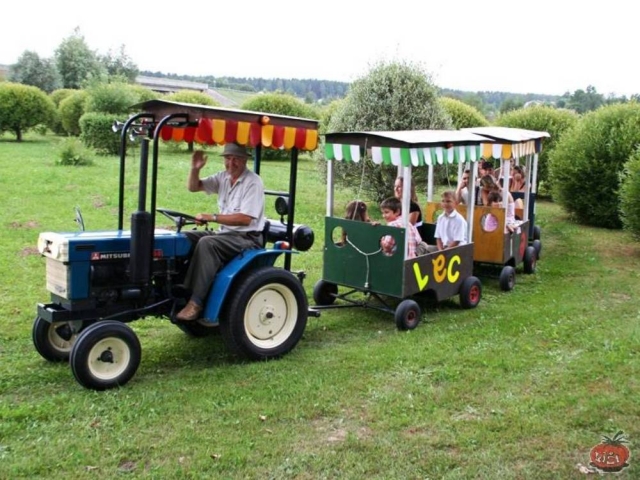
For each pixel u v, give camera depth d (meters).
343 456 4.15
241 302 5.64
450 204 7.82
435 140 6.82
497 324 7.01
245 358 5.82
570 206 14.08
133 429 4.46
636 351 6.08
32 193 14.05
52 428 4.44
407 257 6.90
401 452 4.21
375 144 6.76
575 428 4.56
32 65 54.47
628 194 11.13
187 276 5.61
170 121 5.22
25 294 7.71
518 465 4.07
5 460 4.02
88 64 57.28
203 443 4.28
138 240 5.09
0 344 6.19
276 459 4.11
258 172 6.26
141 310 5.50
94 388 5.05
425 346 6.24
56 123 32.41
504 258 8.73
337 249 7.30
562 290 8.67
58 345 5.77
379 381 5.36
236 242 5.69
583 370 5.59
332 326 6.96
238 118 5.32
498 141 8.57
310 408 4.82
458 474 3.96
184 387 5.17
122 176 5.66
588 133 13.76
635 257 10.92
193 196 14.55
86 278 5.22
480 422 4.62
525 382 5.36
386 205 7.32
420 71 12.94
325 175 13.89
